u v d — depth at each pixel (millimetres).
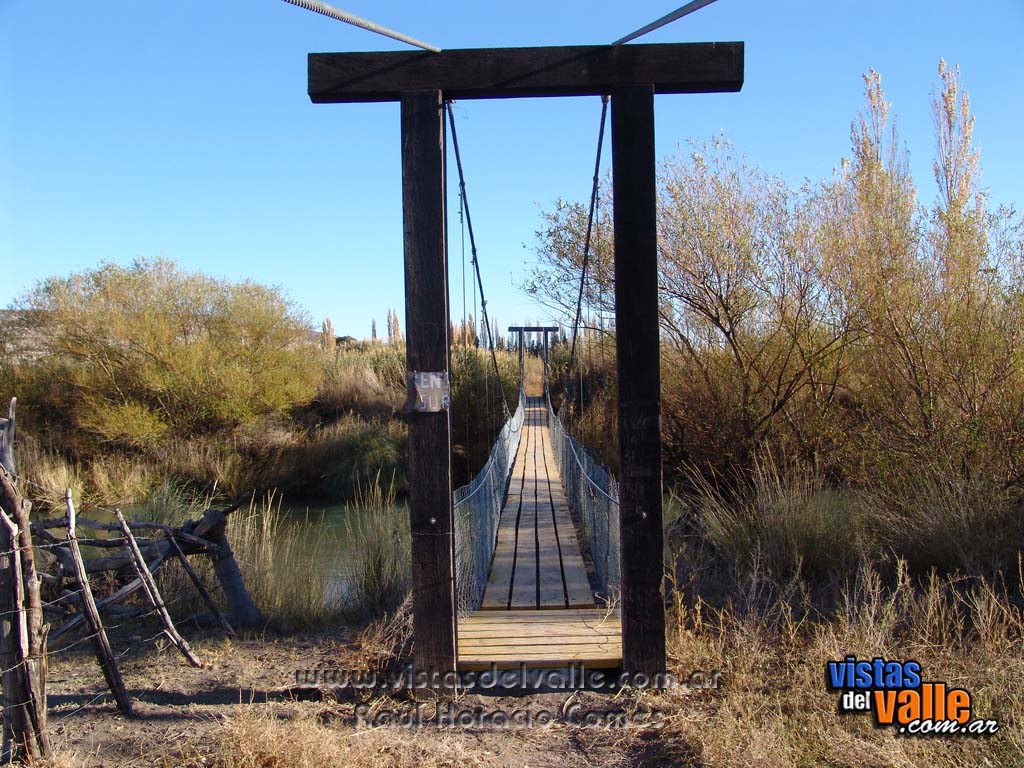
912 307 6523
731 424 8055
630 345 3426
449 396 3484
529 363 28531
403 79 3412
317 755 2771
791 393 7887
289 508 13414
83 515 11250
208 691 3693
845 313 7430
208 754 2893
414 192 3410
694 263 8109
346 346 29016
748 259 7867
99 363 14695
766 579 4508
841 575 4855
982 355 6109
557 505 9242
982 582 3936
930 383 6344
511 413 20328
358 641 4359
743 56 3363
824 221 7641
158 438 14406
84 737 3133
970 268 6336
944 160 6770
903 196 7145
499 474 8945
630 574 3479
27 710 2779
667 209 8258
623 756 2939
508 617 4582
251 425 15414
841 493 6281
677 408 8742
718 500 7395
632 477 3463
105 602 4133
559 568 5926
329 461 15047
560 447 12156
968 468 5633
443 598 3496
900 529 5137
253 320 15930
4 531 2779
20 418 14219
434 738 3086
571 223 10117
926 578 4715
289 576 5375
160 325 15023
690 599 4621
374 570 5363
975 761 2703
